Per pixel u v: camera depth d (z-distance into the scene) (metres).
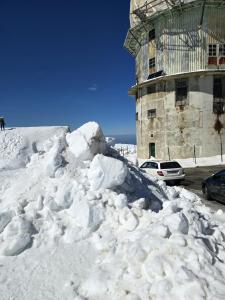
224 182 10.44
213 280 3.37
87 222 4.80
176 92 27.14
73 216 5.04
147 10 27.22
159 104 28.16
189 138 26.72
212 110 26.34
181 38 26.58
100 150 6.91
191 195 9.06
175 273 3.43
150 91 29.17
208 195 11.55
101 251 4.39
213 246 4.18
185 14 26.27
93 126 6.80
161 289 3.26
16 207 5.20
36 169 6.84
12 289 3.64
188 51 26.42
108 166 5.62
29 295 3.54
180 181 15.52
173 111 27.22
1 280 3.80
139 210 5.16
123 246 4.16
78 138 6.71
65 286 3.66
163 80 27.38
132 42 32.31
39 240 4.62
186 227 4.30
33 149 18.73
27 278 3.85
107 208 5.20
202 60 26.12
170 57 27.06
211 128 26.42
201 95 26.31
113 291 3.43
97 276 3.66
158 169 14.94
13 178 8.31
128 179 6.24
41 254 4.35
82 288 3.62
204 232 4.80
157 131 28.42
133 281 3.52
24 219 4.79
